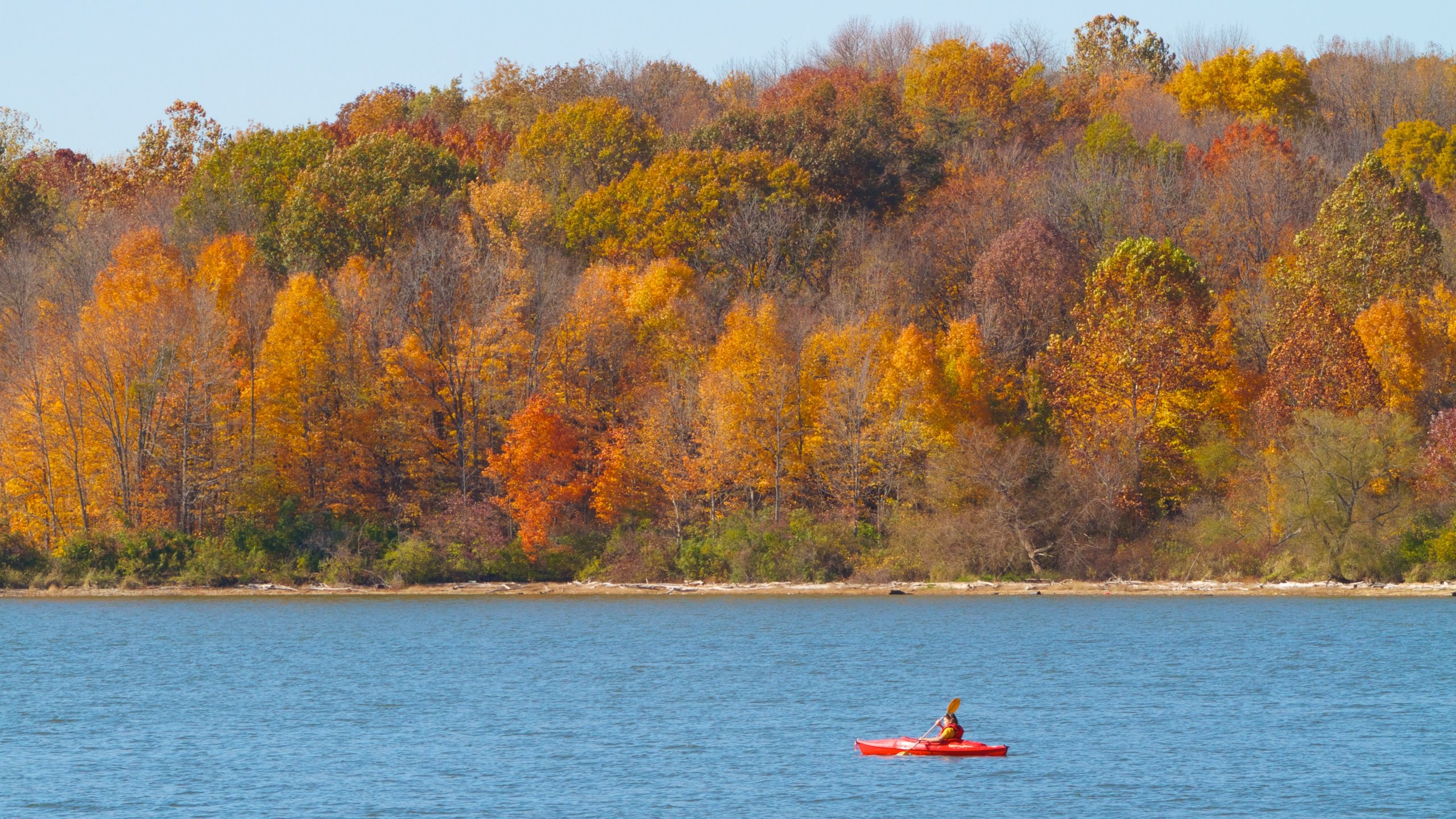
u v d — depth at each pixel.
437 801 150.25
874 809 146.50
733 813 145.12
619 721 194.00
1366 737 178.75
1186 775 159.12
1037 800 149.25
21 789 156.62
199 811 147.25
